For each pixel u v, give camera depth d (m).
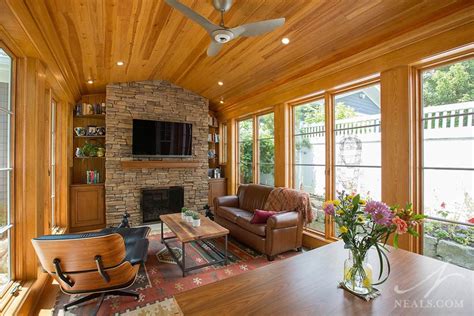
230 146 5.94
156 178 5.17
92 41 2.96
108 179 4.70
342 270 1.44
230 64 3.98
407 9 2.26
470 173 2.21
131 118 4.93
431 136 2.46
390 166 2.63
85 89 4.78
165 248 3.54
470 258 2.20
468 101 2.22
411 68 2.51
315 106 3.83
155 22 2.76
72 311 2.08
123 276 2.01
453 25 2.12
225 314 1.04
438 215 2.40
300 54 3.30
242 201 4.54
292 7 2.46
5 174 2.08
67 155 4.07
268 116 4.85
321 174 3.72
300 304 1.12
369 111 3.03
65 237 1.77
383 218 1.17
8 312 1.69
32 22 1.98
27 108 2.24
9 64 2.14
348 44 2.90
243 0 2.37
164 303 2.19
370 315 1.04
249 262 3.08
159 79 5.14
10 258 2.13
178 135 5.32
